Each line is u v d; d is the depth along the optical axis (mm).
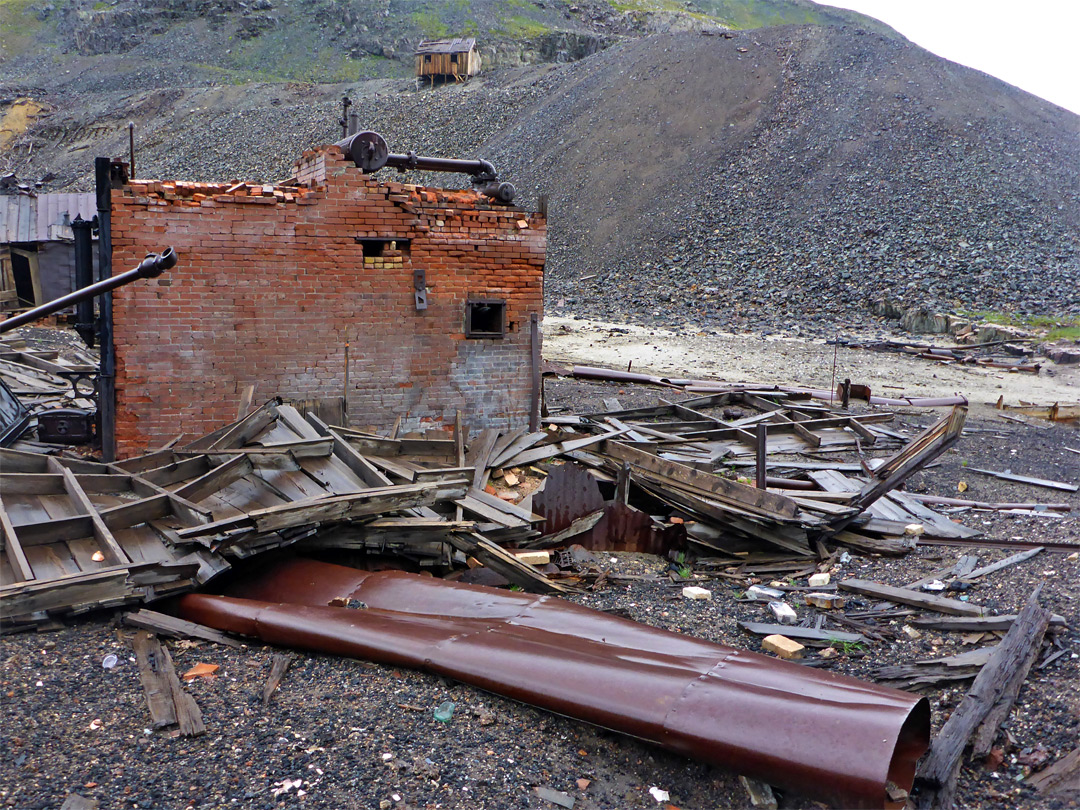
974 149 48594
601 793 4508
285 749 4512
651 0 148250
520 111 71875
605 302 37406
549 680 4965
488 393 10938
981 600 7398
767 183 48344
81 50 118750
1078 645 6043
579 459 10695
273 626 5828
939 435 9250
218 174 71250
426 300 10359
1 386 11070
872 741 4098
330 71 113812
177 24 122875
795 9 173375
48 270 23828
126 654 5539
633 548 9375
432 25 119812
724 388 19156
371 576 7012
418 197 10180
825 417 16000
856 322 32625
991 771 4883
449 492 7984
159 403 9344
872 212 42562
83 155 85688
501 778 4449
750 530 9188
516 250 10773
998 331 28125
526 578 7871
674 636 5746
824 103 56312
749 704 4500
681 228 46094
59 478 7270
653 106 61281
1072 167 47406
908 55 62656
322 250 9773
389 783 4273
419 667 5426
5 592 5375
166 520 7109
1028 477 12445
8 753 4234
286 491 7684
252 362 9648
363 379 10203
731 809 4418
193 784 4133
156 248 9070
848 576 8516
